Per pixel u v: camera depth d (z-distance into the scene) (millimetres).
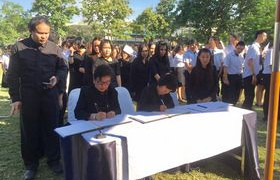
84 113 3652
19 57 3930
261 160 4660
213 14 27750
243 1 26750
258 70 7207
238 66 7180
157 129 3191
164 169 3275
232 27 27359
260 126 6523
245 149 3961
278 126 6359
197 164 4402
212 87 5266
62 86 4238
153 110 3980
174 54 9484
